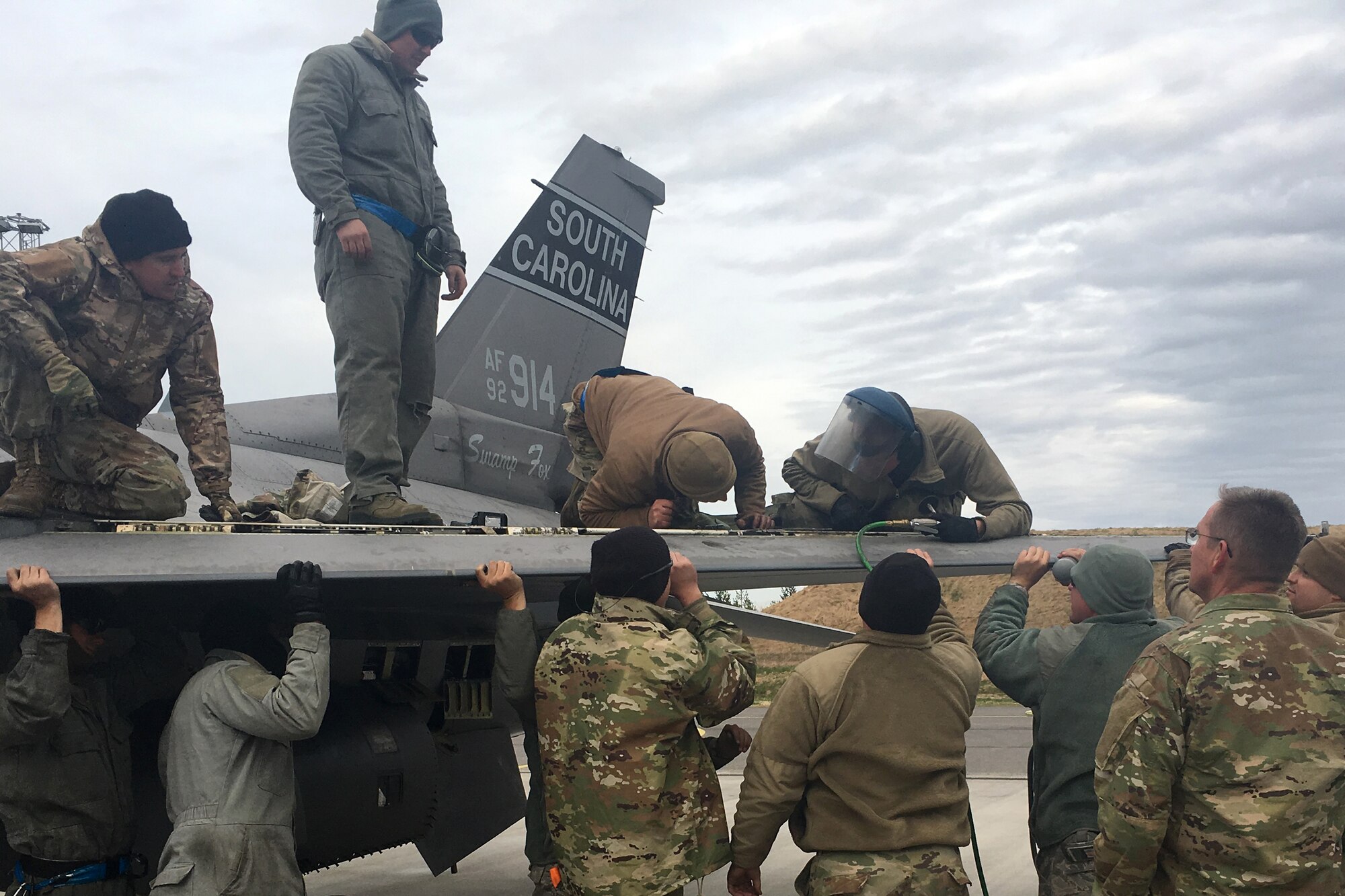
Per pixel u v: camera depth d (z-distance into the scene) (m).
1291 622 2.53
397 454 4.55
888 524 4.72
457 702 4.76
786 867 6.19
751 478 5.24
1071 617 3.80
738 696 3.15
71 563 2.91
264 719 2.98
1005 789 8.69
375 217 4.58
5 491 3.45
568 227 9.30
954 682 3.12
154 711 3.65
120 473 3.41
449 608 4.44
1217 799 2.44
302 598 3.07
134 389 3.59
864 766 2.99
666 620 3.16
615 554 3.11
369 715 4.28
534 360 8.90
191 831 2.98
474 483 7.71
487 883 6.28
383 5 4.79
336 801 3.99
